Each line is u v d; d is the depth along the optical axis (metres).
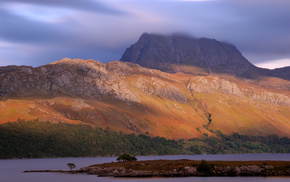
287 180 120.38
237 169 139.38
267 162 150.12
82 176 149.50
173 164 151.62
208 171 139.88
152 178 134.38
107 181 128.75
